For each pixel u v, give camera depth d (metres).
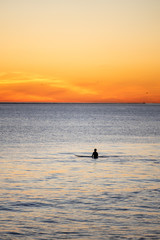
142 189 30.67
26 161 45.38
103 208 25.39
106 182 33.38
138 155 51.62
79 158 48.41
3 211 24.61
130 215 24.05
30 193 29.12
